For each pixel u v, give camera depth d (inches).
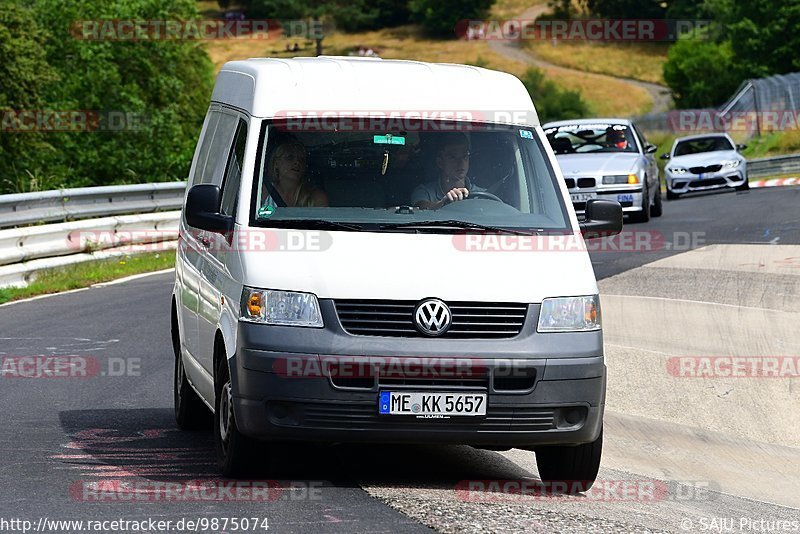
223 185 1016.2
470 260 896.9
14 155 4719.5
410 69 1048.8
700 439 1245.7
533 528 773.3
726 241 2524.6
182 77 5551.2
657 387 1398.9
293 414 864.3
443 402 860.0
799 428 1279.5
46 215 2445.9
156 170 5098.4
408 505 828.0
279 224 919.0
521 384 874.1
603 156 3107.8
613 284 2022.6
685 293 1904.5
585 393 884.0
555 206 978.7
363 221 928.3
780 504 1031.0
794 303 1788.9
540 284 890.7
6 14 4741.6
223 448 922.7
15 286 2213.3
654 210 3265.3
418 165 971.3
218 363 944.3
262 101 985.5
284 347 855.7
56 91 5000.0
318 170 954.1
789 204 3373.5
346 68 1031.6
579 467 935.0
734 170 4259.4
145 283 2353.6
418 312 862.5
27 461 976.9
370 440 868.0
